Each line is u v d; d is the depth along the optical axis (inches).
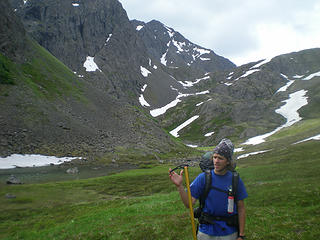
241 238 244.7
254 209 708.0
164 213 753.6
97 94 6254.9
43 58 6368.1
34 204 1352.1
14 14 6087.6
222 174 253.3
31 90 4640.8
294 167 1630.2
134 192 1766.7
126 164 3558.1
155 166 3467.0
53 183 1988.2
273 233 483.5
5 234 853.8
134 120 6043.3
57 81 5772.6
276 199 820.0
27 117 3919.8
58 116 4384.8
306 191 836.0
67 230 738.8
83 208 1160.2
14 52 5546.3
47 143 3644.2
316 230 480.4
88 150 3848.4
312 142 3661.4
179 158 4655.5
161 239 523.5
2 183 1962.4
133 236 556.7
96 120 5132.9
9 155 3070.9
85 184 2003.0
